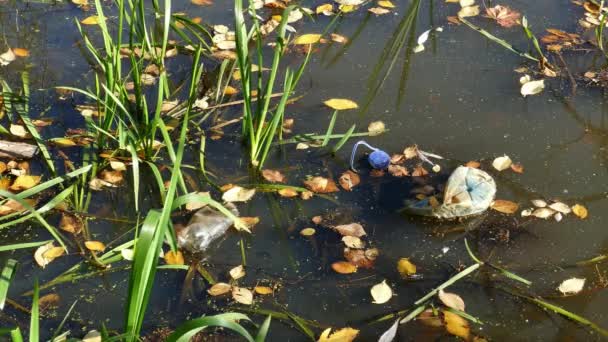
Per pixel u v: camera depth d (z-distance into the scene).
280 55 2.42
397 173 2.46
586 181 2.44
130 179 2.46
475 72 2.72
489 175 2.41
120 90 2.50
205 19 2.90
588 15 2.87
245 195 2.41
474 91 2.67
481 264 2.27
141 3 2.64
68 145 2.52
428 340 2.16
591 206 2.38
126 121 2.57
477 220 2.37
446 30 2.87
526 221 2.36
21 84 2.67
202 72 2.72
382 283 2.23
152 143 2.46
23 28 2.86
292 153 2.52
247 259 2.30
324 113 2.61
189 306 2.21
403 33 2.86
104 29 2.46
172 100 2.64
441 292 2.21
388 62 2.76
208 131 2.57
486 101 2.64
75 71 2.72
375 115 2.60
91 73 2.71
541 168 2.47
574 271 2.27
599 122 2.58
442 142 2.53
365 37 2.85
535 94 2.65
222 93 2.66
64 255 2.30
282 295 2.23
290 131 2.56
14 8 2.94
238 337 2.17
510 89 2.67
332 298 2.23
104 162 2.47
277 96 2.66
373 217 2.38
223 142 2.54
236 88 2.69
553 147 2.52
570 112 2.61
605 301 2.22
